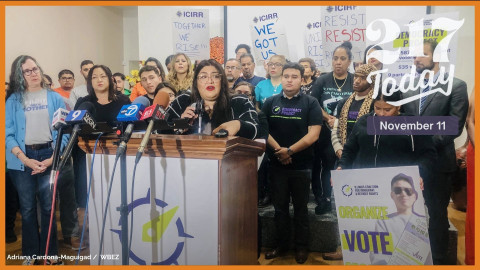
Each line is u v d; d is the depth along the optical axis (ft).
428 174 7.47
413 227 6.61
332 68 9.53
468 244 7.86
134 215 4.60
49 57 12.15
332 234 8.94
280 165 8.68
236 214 4.71
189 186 4.34
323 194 9.45
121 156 4.27
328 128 9.37
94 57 14.11
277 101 8.87
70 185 8.93
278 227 8.84
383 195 6.73
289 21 12.37
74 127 4.64
